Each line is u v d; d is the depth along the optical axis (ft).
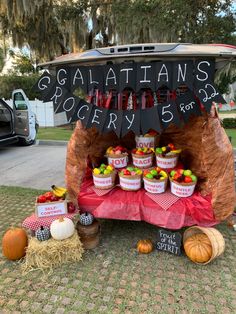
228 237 9.70
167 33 28.40
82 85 8.14
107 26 36.63
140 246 8.82
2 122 24.53
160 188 8.92
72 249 8.38
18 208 12.40
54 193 9.29
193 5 28.66
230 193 8.22
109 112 8.16
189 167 9.61
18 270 8.23
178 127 9.68
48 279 7.82
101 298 7.10
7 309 6.84
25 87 49.55
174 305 6.82
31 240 8.46
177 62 7.23
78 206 9.41
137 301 6.97
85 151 9.52
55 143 27.40
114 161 9.95
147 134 10.03
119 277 7.82
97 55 7.98
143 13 28.22
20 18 35.01
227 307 6.74
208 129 8.20
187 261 8.42
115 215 9.11
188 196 8.71
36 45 39.91
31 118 25.85
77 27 35.76
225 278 7.71
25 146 26.78
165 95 8.64
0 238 9.91
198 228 8.62
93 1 34.86
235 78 33.91
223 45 8.05
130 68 7.52
